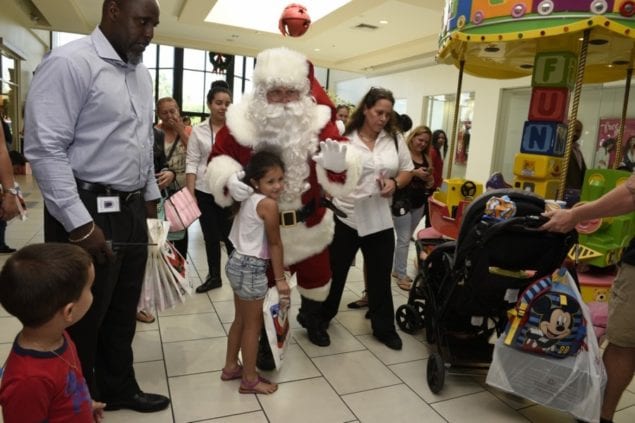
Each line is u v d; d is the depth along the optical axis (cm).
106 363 188
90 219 152
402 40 891
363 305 325
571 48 279
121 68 161
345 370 236
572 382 182
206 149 319
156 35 1010
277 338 207
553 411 209
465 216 203
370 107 249
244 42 1036
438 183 441
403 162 262
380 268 261
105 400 191
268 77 196
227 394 209
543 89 289
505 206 190
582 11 216
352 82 1406
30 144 146
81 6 871
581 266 298
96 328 167
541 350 184
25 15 967
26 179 960
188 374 224
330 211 234
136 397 193
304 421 192
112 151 161
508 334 187
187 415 192
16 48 940
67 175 148
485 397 218
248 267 199
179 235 306
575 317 182
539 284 187
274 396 209
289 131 204
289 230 215
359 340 273
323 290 235
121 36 155
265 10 893
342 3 711
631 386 234
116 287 181
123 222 170
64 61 146
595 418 177
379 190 250
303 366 239
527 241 191
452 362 226
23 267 104
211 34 979
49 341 111
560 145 293
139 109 169
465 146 946
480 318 249
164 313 296
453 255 240
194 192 323
